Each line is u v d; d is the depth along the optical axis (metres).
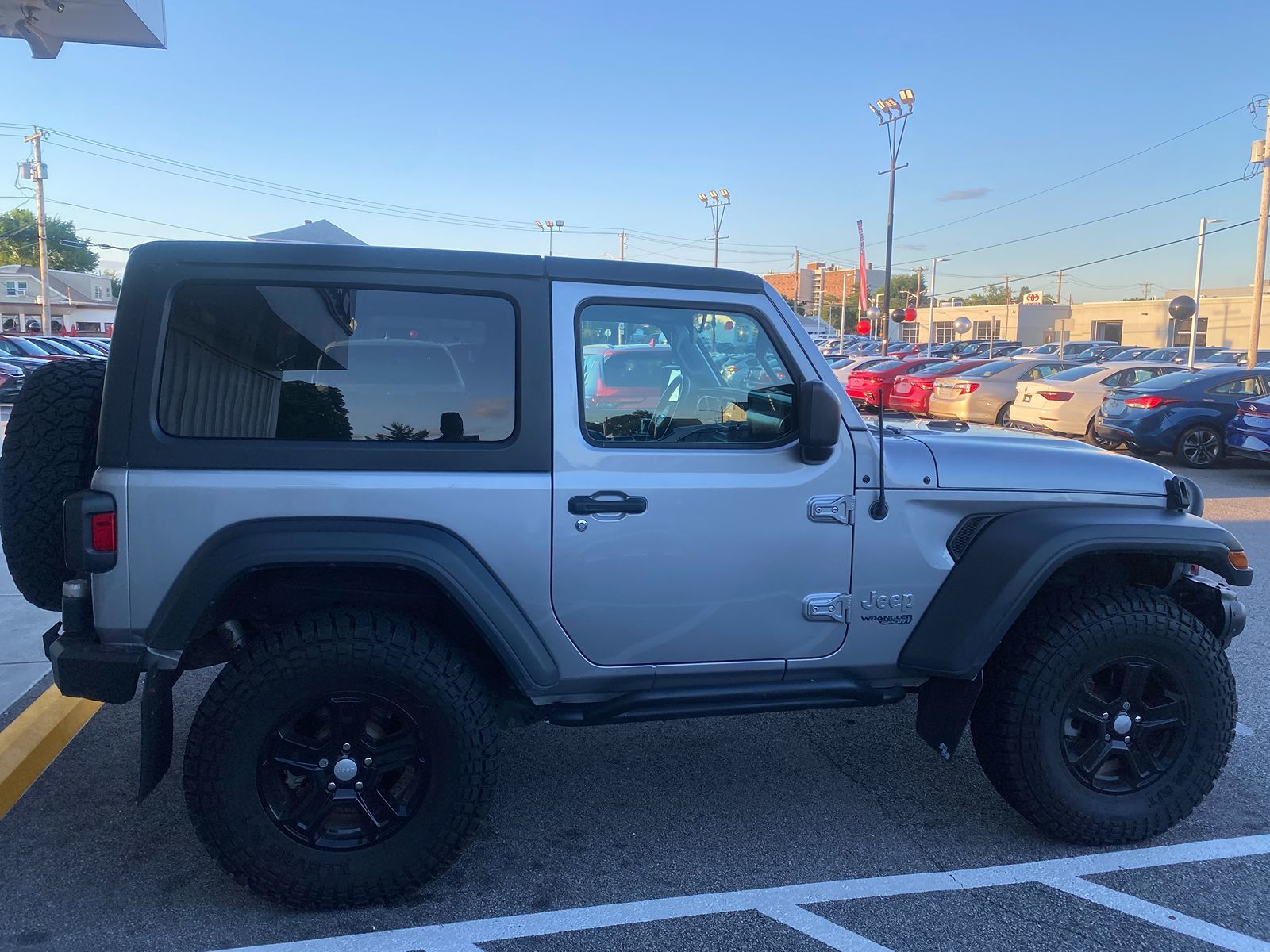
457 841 2.93
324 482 2.80
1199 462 13.45
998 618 3.18
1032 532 3.23
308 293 2.84
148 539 2.73
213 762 2.77
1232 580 3.42
